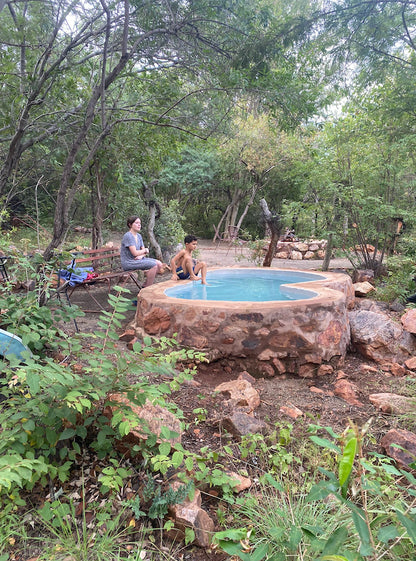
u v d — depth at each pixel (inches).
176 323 167.8
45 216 503.2
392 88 315.6
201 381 152.7
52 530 73.7
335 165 375.6
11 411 84.7
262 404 135.1
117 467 90.7
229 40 192.7
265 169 824.3
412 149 332.8
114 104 206.5
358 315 195.5
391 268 369.7
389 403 127.3
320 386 154.0
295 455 104.2
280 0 220.1
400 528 62.9
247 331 159.0
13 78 203.6
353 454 54.5
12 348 112.2
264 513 81.2
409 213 341.7
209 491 90.2
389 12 234.8
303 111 213.8
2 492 76.4
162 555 74.1
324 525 74.4
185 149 793.6
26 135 218.8
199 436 111.6
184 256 248.1
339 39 235.1
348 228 389.1
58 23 174.4
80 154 272.8
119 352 92.6
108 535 76.9
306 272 287.9
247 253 592.1
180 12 185.6
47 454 85.8
